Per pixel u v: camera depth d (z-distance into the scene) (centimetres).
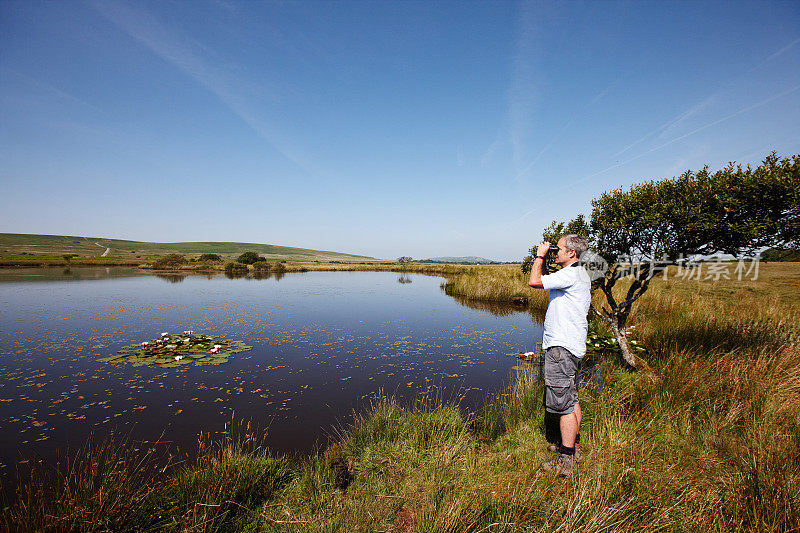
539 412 413
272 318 1265
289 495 296
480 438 379
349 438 402
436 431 380
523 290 1655
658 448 315
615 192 536
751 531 208
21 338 933
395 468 326
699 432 331
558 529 217
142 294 1945
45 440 416
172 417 480
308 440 415
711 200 433
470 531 229
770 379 401
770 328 617
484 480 287
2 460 371
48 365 709
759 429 312
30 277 2981
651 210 469
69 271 3888
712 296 1117
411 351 823
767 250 430
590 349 695
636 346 616
